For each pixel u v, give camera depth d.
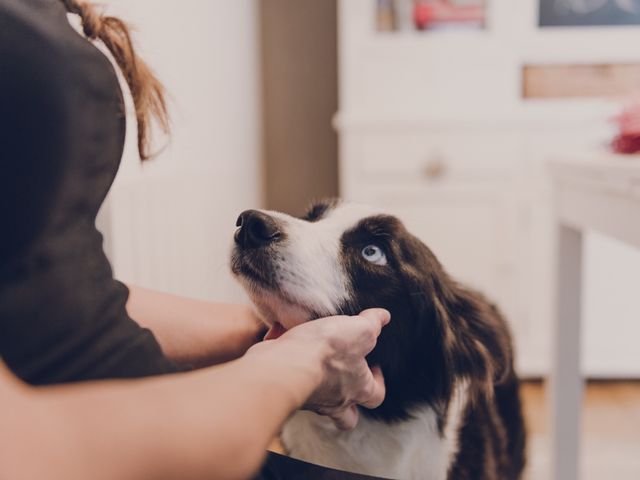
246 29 2.36
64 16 0.56
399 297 0.92
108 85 0.58
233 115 2.04
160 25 1.23
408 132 2.28
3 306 0.48
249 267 0.82
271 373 0.46
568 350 1.35
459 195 2.30
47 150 0.50
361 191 2.33
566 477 1.39
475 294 1.11
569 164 1.17
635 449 1.92
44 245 0.50
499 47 2.31
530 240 2.29
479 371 1.02
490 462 1.10
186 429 0.36
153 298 0.88
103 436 0.33
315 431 0.90
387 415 0.92
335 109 2.86
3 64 0.49
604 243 2.24
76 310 0.52
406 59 2.34
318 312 0.84
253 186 2.46
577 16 2.30
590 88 2.33
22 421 0.32
